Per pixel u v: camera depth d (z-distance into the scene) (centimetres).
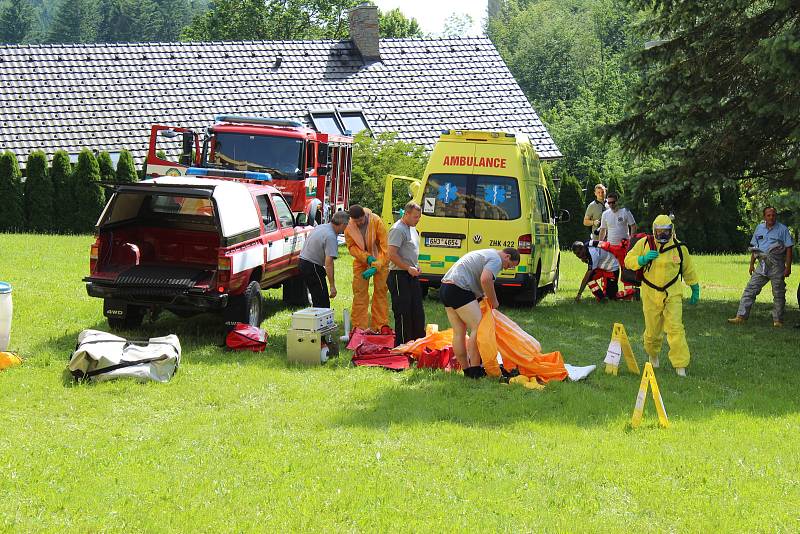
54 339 1155
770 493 700
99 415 859
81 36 11325
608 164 4644
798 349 1316
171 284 1143
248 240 1224
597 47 8025
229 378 1012
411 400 938
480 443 798
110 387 947
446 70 3684
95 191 2977
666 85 1605
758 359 1243
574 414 912
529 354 1059
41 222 2961
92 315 1313
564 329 1415
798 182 1589
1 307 1038
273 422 851
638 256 1132
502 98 3578
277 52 3681
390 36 6638
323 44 3741
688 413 934
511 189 1577
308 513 632
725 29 1576
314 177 2022
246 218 1238
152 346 1009
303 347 1096
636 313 1570
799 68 1373
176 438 791
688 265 1135
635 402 970
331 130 3331
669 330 1127
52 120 3269
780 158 1628
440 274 1597
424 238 1598
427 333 1209
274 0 5919
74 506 632
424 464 741
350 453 762
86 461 720
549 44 7719
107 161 3020
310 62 3650
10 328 1146
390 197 1742
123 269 1182
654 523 638
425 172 1605
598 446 803
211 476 697
